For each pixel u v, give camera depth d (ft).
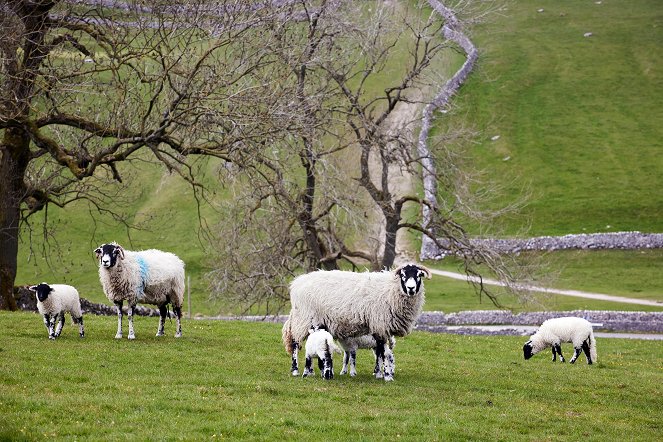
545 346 83.46
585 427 51.90
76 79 101.86
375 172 231.50
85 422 45.93
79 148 103.04
